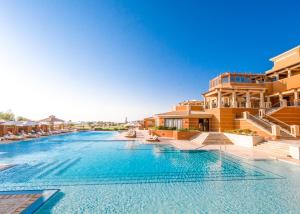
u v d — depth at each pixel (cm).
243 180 1191
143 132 5022
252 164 1543
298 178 1213
